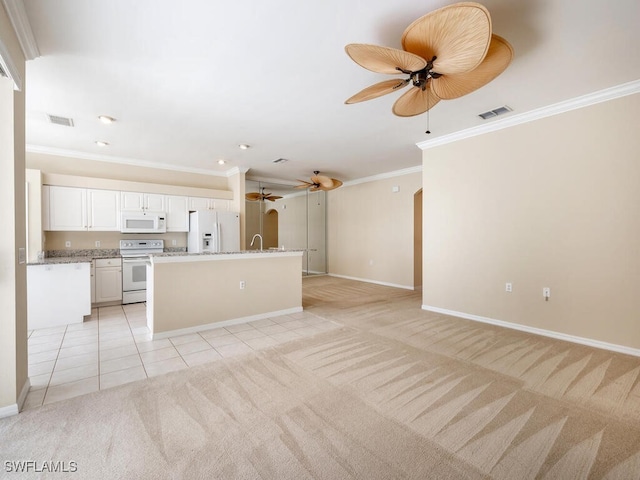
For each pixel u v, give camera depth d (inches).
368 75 104.7
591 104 120.3
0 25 64.4
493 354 114.0
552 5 72.2
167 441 67.2
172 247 232.5
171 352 117.5
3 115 75.3
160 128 153.4
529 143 137.8
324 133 162.7
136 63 96.1
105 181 195.6
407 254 255.3
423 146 180.1
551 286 132.4
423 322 155.6
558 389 88.9
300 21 78.1
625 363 105.6
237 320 155.2
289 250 175.5
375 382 93.3
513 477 57.4
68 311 153.3
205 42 86.2
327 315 170.7
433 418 75.5
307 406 80.7
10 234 76.4
